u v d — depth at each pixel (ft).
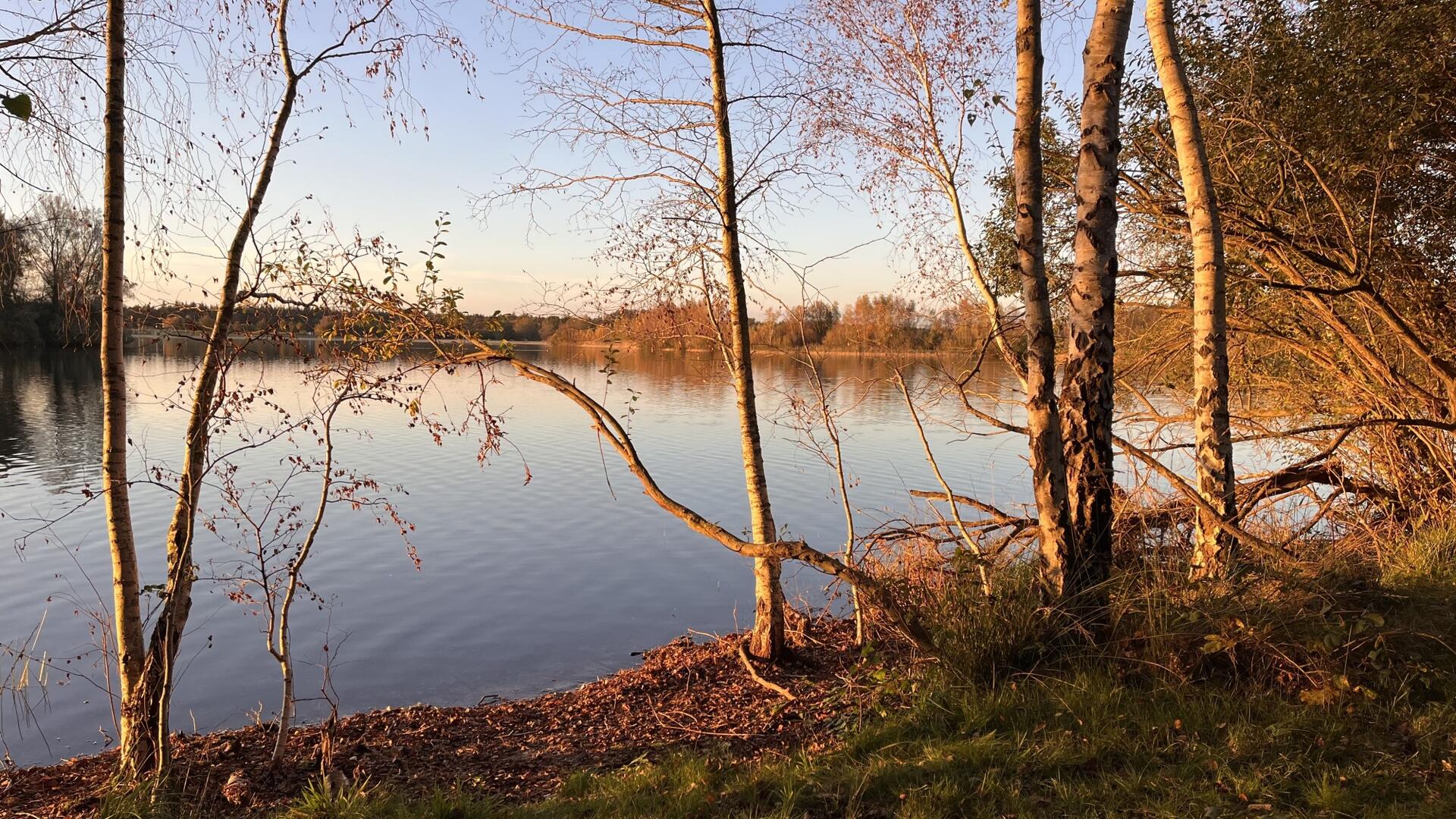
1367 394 29.17
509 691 26.99
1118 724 14.15
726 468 71.00
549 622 34.14
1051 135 32.83
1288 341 31.19
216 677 28.45
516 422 100.17
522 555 44.62
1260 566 18.29
